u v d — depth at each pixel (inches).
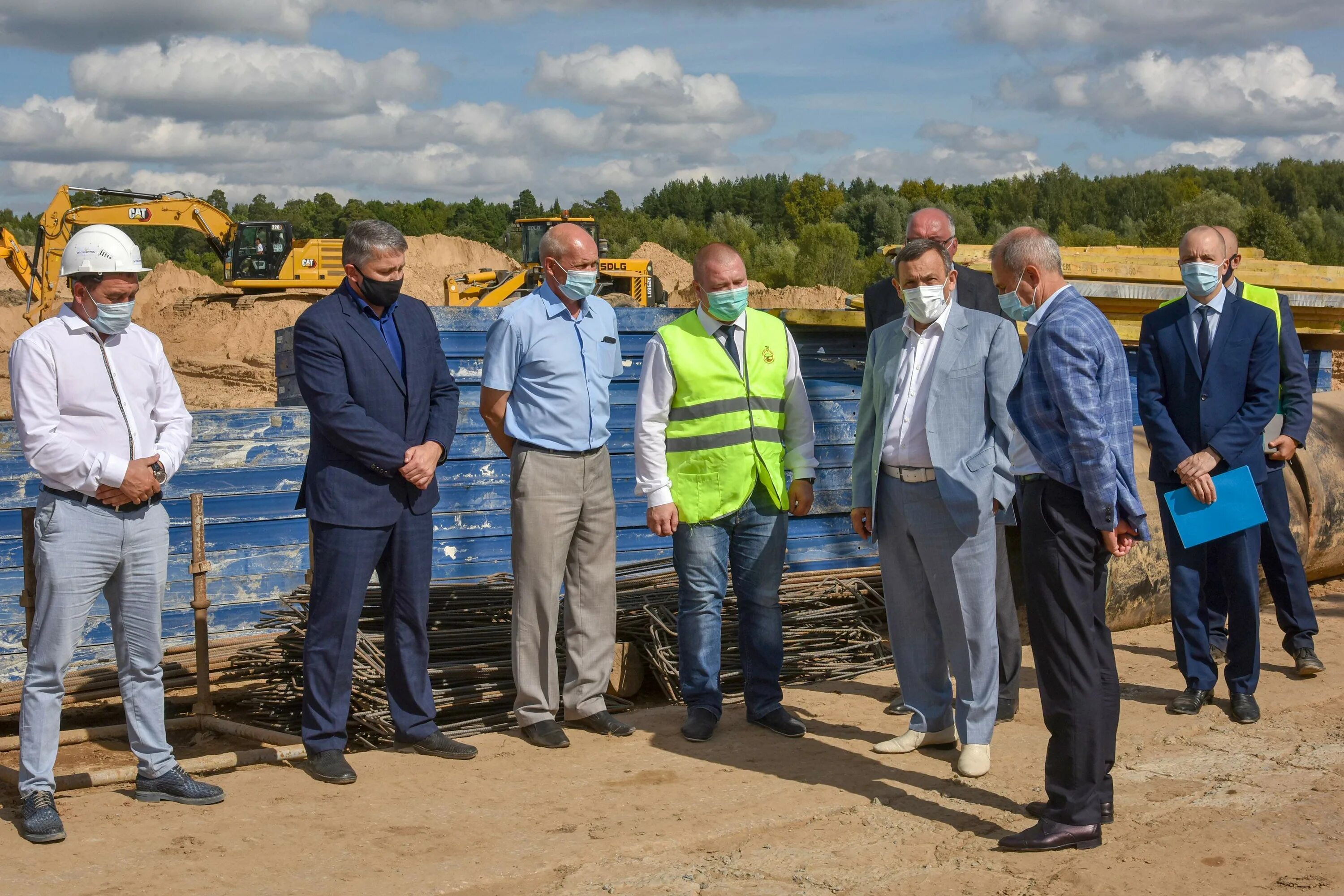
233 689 247.1
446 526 276.1
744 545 205.9
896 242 3422.7
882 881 144.8
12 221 4165.8
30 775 157.0
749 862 150.7
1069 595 151.2
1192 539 204.7
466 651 232.7
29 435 153.9
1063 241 3774.6
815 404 306.0
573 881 144.8
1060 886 142.3
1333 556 317.1
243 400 815.7
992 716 182.9
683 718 218.8
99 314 158.2
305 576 271.7
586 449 200.8
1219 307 215.2
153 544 165.3
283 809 168.7
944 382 178.9
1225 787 176.4
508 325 197.9
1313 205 4938.5
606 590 207.6
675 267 2010.3
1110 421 152.6
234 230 1209.4
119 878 143.6
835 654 251.8
